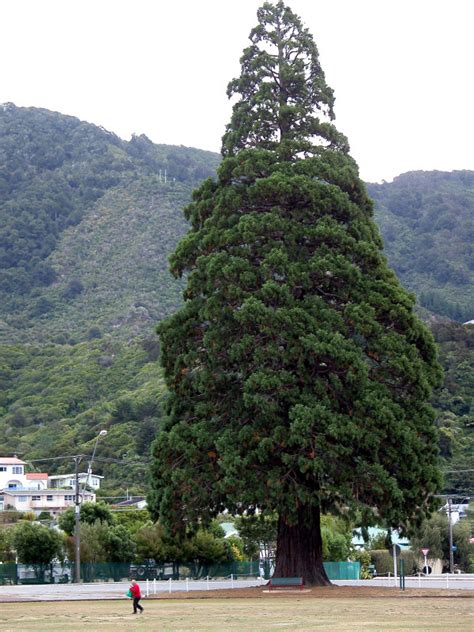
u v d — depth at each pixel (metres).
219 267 48.69
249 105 53.47
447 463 106.25
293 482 44.91
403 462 46.12
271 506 44.75
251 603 39.94
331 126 53.50
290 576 48.28
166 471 48.25
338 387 45.88
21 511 124.00
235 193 50.81
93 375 182.00
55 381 184.00
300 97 54.25
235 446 45.47
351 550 91.94
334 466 44.56
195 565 80.06
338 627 26.70
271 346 45.94
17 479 141.00
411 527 48.12
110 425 150.75
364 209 53.03
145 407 150.38
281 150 51.59
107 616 33.62
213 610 35.62
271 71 54.50
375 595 44.12
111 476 135.12
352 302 48.38
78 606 40.72
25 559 75.06
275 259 47.62
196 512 47.53
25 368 197.50
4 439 158.00
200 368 49.47
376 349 47.47
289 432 44.81
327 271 47.97
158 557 78.75
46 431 159.62
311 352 45.69
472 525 107.94
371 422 45.16
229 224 50.62
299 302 47.59
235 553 85.00
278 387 45.22
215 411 47.84
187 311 50.38
